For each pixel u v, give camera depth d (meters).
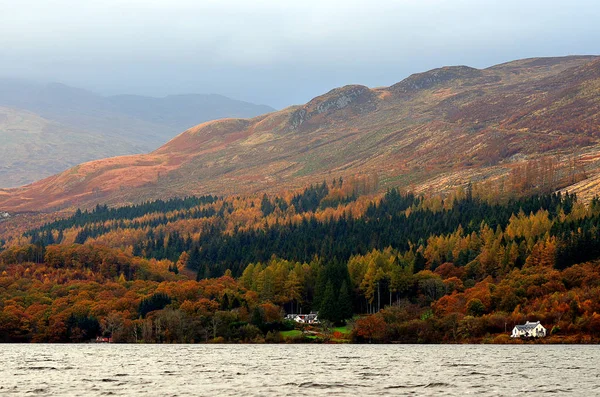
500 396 131.50
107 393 136.38
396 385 146.50
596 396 131.50
